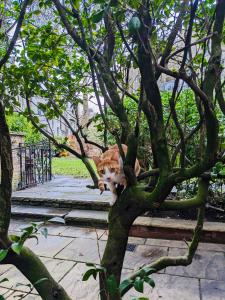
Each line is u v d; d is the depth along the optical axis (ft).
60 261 9.76
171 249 10.80
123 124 3.24
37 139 25.70
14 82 5.77
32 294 7.63
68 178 24.40
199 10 4.58
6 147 3.14
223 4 3.05
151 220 12.68
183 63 2.71
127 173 3.19
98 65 3.47
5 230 3.15
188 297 7.45
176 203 3.25
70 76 6.55
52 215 14.20
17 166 19.13
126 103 9.76
